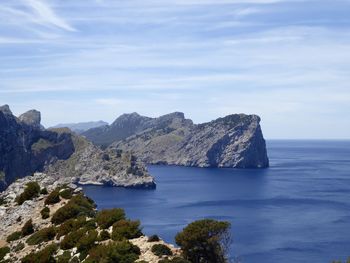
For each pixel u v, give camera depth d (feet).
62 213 178.50
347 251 505.25
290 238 570.05
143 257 117.29
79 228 155.84
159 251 120.37
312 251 505.25
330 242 547.08
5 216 211.82
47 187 240.94
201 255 131.54
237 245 533.96
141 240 131.44
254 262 459.32
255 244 538.88
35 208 207.10
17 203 225.15
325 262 458.91
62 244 144.36
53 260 135.54
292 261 463.01
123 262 113.70
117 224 143.02
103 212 161.48
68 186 230.27
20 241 171.42
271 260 466.29
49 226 176.55
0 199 245.04
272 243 543.80
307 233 599.57
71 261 127.44
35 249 154.71
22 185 256.11
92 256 120.06
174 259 114.21
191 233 132.98
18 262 146.92
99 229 151.64
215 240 132.77
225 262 135.13
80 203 192.34
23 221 195.83
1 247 174.70
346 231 611.06
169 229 636.48
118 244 120.16
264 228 637.30
